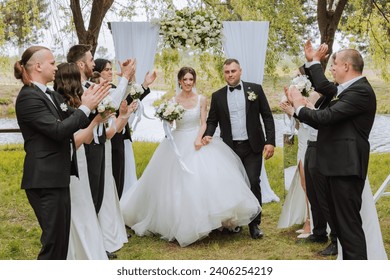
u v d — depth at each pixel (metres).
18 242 5.11
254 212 5.02
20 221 6.23
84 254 3.96
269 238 5.24
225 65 5.24
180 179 5.03
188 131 5.25
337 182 3.58
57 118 3.38
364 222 3.96
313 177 4.52
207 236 5.26
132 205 5.48
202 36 6.52
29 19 8.48
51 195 3.32
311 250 4.80
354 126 3.54
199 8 9.11
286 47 10.54
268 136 5.23
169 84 9.57
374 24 11.19
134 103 4.68
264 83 11.70
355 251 3.57
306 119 3.62
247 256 4.67
